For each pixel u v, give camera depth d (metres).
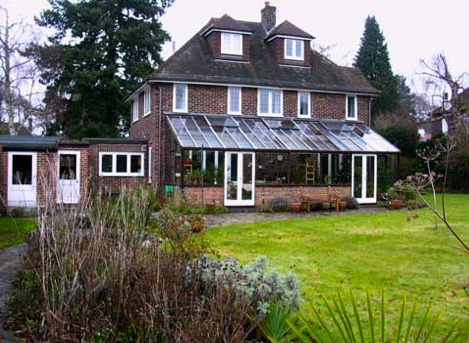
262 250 13.80
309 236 16.28
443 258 12.62
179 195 21.09
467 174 34.31
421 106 60.16
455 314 8.18
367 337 7.06
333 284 10.12
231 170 24.69
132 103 35.50
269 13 34.50
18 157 23.81
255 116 28.70
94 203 9.57
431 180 6.66
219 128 26.14
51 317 6.00
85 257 6.54
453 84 37.09
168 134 26.78
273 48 31.89
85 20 41.91
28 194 23.70
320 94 30.41
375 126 43.84
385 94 58.06
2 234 15.23
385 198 26.83
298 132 27.58
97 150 28.92
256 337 6.28
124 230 7.40
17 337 6.37
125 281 6.45
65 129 43.34
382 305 4.69
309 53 31.69
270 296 6.58
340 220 20.34
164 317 5.52
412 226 18.44
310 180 28.27
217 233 16.83
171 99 27.19
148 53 43.34
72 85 41.88
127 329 6.11
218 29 29.28
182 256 7.38
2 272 10.10
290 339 6.29
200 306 5.72
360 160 27.19
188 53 29.09
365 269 11.45
